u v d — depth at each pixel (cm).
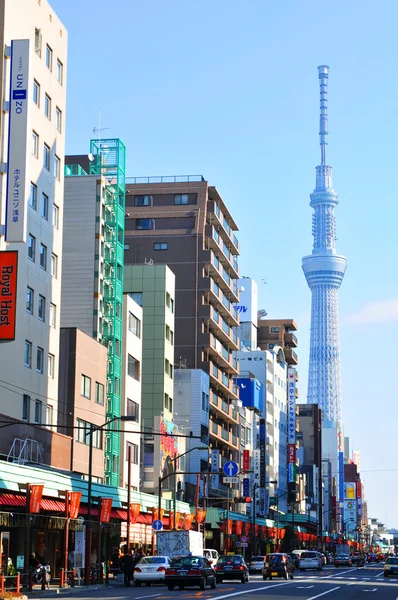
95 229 9456
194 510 11400
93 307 9306
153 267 11550
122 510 7962
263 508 16288
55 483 6181
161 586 6291
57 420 7806
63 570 5381
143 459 10719
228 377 15400
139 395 10244
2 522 5403
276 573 8056
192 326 13262
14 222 5662
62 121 7856
